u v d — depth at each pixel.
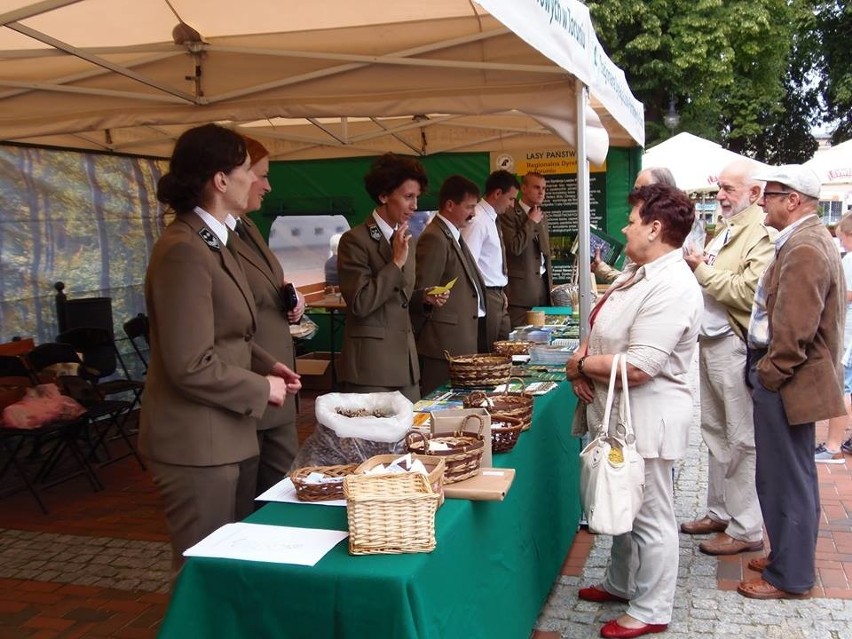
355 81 4.22
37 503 5.15
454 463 2.42
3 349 5.80
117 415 6.14
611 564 3.64
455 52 4.05
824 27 23.61
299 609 1.97
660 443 3.11
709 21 17.70
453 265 4.87
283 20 3.90
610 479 2.89
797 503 3.59
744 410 4.09
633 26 18.06
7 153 6.27
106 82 4.32
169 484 2.49
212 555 2.05
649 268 3.08
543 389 3.80
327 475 2.44
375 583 1.91
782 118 25.55
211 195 2.54
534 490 3.24
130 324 6.77
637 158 8.49
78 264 6.90
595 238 7.33
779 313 3.35
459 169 8.58
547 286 7.57
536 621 3.46
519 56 3.99
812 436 3.59
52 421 4.96
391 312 4.16
